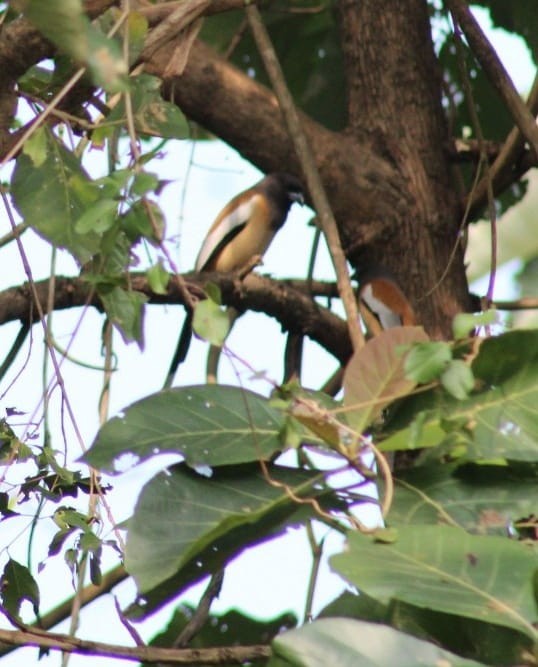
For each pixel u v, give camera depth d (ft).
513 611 14.89
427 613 16.74
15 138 20.11
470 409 17.49
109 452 17.75
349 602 18.56
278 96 26.25
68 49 13.04
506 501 17.19
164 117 20.75
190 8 20.07
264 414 18.35
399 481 17.54
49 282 22.63
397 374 16.98
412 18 30.66
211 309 16.19
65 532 21.02
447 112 37.55
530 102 28.68
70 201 19.94
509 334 17.38
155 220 16.89
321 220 23.81
